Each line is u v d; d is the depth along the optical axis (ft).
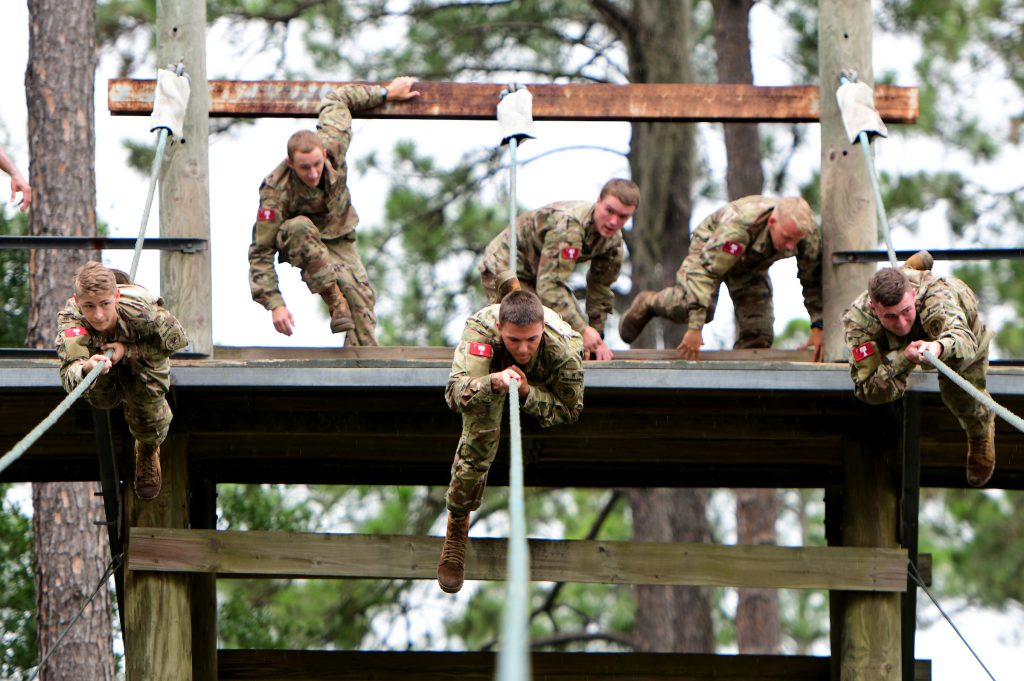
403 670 44.29
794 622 119.96
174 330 34.35
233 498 69.15
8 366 35.94
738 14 88.07
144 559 38.52
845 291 42.55
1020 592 95.66
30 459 47.26
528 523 101.81
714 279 43.37
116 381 34.58
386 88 45.27
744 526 89.40
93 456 46.78
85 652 56.08
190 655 39.29
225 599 79.51
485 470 34.37
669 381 36.55
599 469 49.65
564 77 84.64
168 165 41.96
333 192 44.57
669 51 83.05
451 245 83.25
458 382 32.76
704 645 88.89
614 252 44.16
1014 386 37.09
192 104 42.19
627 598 100.58
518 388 32.45
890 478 40.63
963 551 95.96
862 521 40.55
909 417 38.78
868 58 44.04
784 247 42.65
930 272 35.81
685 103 45.42
